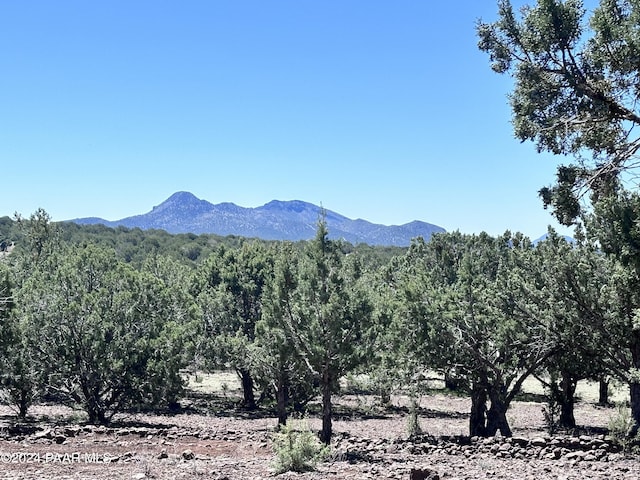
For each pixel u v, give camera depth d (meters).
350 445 25.02
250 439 26.75
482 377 27.94
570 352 26.73
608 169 15.55
